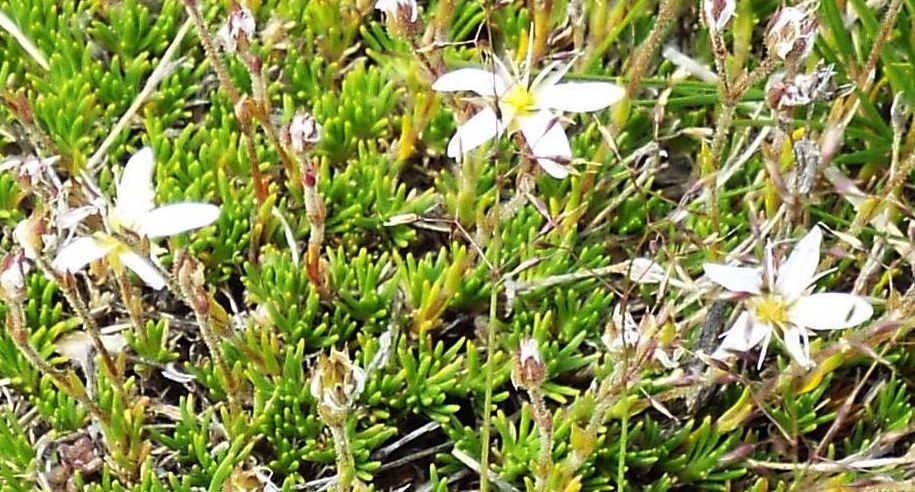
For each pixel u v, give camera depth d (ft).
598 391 0.39
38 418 0.42
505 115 0.36
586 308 0.43
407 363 0.41
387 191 0.45
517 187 0.41
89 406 0.39
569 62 0.40
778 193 0.40
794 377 0.40
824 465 0.39
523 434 0.40
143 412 0.41
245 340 0.43
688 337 0.41
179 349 0.44
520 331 0.43
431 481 0.40
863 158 0.45
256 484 0.36
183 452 0.41
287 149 0.43
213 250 0.44
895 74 0.45
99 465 0.41
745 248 0.41
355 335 0.44
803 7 0.38
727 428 0.40
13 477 0.39
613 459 0.41
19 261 0.33
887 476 0.38
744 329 0.34
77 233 0.37
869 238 0.45
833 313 0.33
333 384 0.31
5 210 0.44
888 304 0.38
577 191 0.43
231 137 0.45
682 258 0.43
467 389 0.42
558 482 0.36
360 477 0.40
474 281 0.43
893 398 0.43
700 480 0.42
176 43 0.45
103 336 0.43
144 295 0.44
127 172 0.34
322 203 0.40
